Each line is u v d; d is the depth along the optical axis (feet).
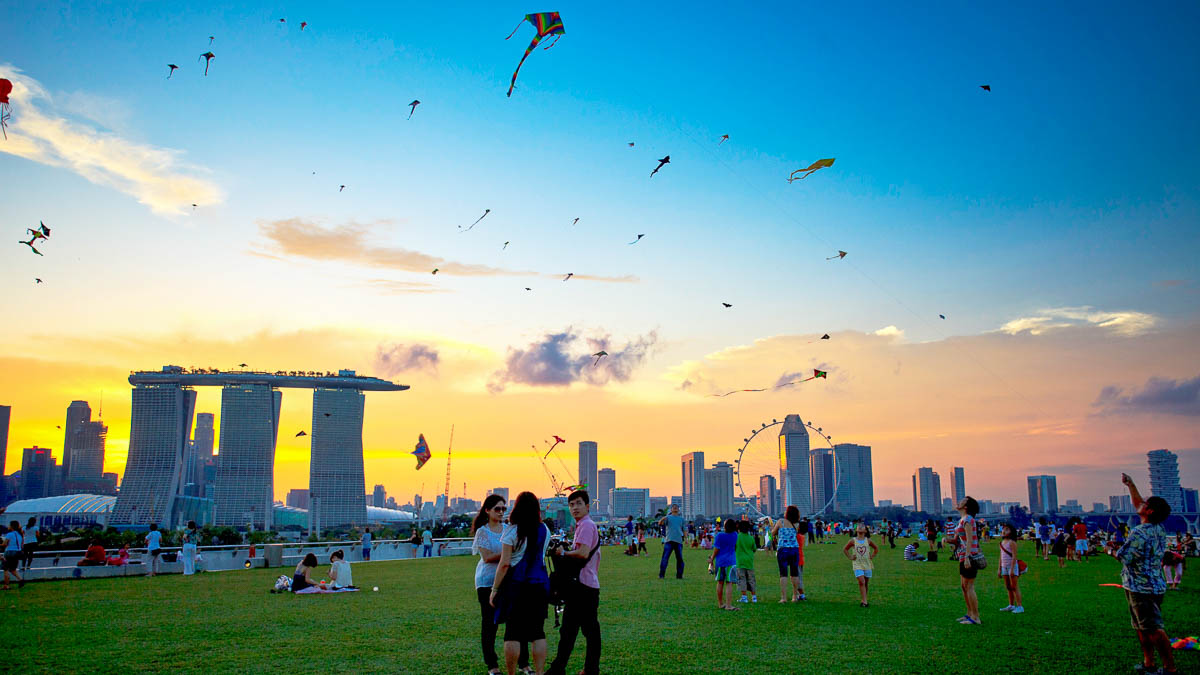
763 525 170.40
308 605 58.39
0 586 71.87
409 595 66.03
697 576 86.02
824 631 44.88
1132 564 34.94
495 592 31.14
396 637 42.93
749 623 48.08
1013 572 53.21
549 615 54.03
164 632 44.75
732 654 38.11
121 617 51.44
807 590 68.54
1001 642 41.29
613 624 47.88
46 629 45.98
